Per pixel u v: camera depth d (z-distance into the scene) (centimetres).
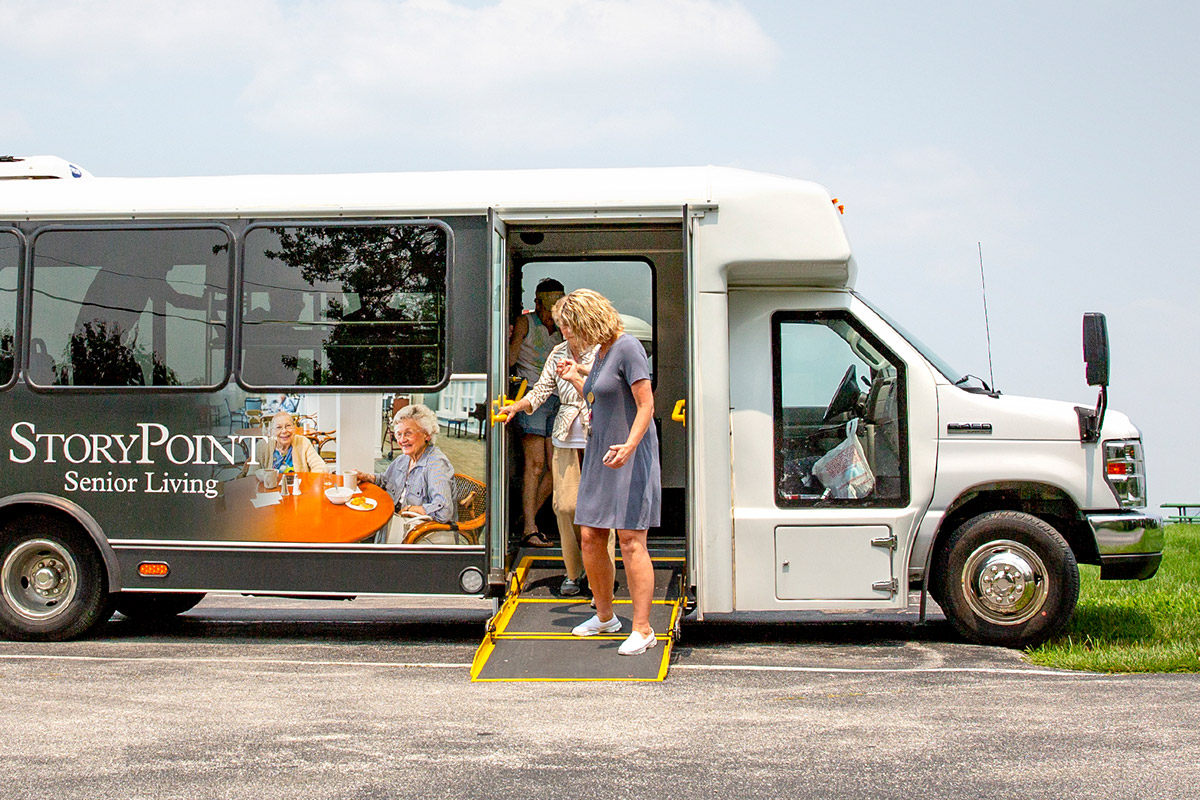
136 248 756
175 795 438
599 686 618
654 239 891
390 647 761
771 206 734
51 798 435
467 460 723
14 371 759
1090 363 708
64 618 762
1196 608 858
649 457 656
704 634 800
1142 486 739
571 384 732
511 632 691
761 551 728
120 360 753
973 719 542
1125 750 488
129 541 745
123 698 596
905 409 738
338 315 740
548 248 898
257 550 735
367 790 443
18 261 764
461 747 500
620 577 763
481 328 732
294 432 736
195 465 742
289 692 609
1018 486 732
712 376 727
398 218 742
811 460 740
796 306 752
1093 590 971
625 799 431
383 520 727
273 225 747
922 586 734
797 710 563
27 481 754
